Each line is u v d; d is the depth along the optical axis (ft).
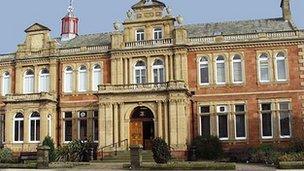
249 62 149.79
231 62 150.92
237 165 119.65
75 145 145.89
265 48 149.18
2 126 168.86
